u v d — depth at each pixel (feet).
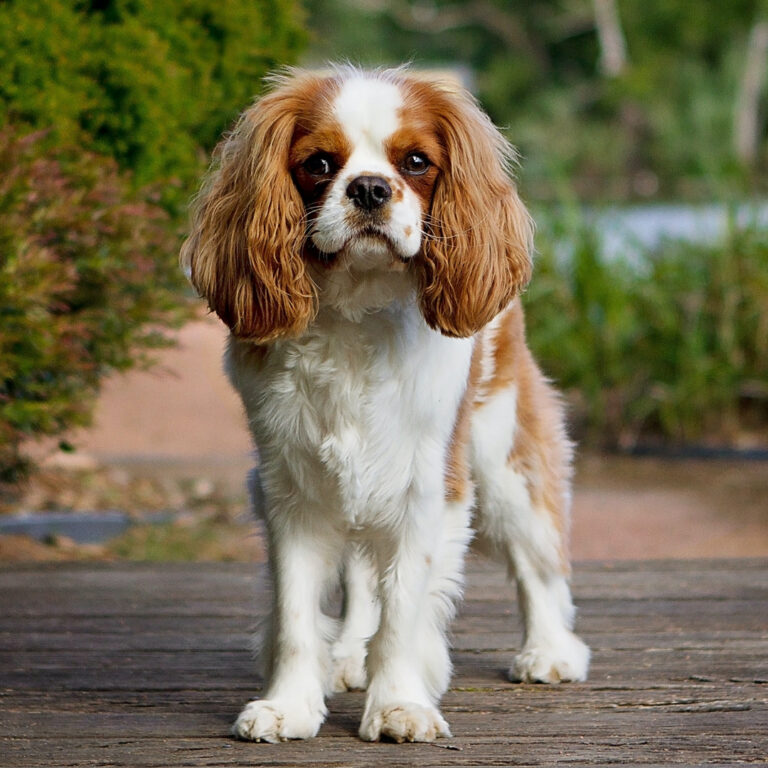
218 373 52.70
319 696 18.70
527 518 21.84
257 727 18.16
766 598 27.04
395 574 18.83
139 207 29.94
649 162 156.46
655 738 18.53
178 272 32.27
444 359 18.85
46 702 20.29
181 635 24.30
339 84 18.42
